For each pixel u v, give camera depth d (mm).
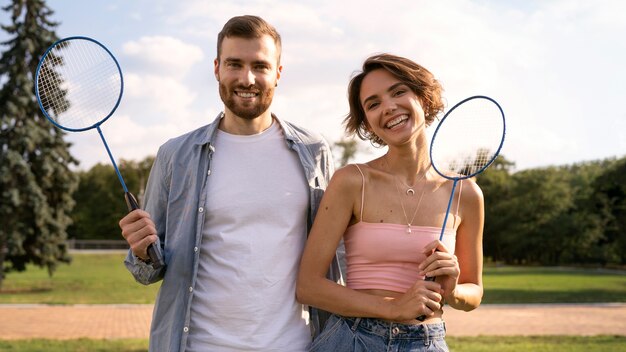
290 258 3391
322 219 3273
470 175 3248
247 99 3354
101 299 20422
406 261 3158
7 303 19125
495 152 3318
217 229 3373
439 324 3162
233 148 3486
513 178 67938
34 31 25594
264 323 3268
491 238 65938
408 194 3254
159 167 3547
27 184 24984
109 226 72250
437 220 3227
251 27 3336
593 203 42281
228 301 3270
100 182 72750
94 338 12297
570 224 60125
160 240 3506
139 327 14047
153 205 3529
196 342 3293
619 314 17438
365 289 3191
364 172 3279
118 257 47844
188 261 3326
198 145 3457
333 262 3602
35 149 25781
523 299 21938
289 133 3574
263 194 3396
